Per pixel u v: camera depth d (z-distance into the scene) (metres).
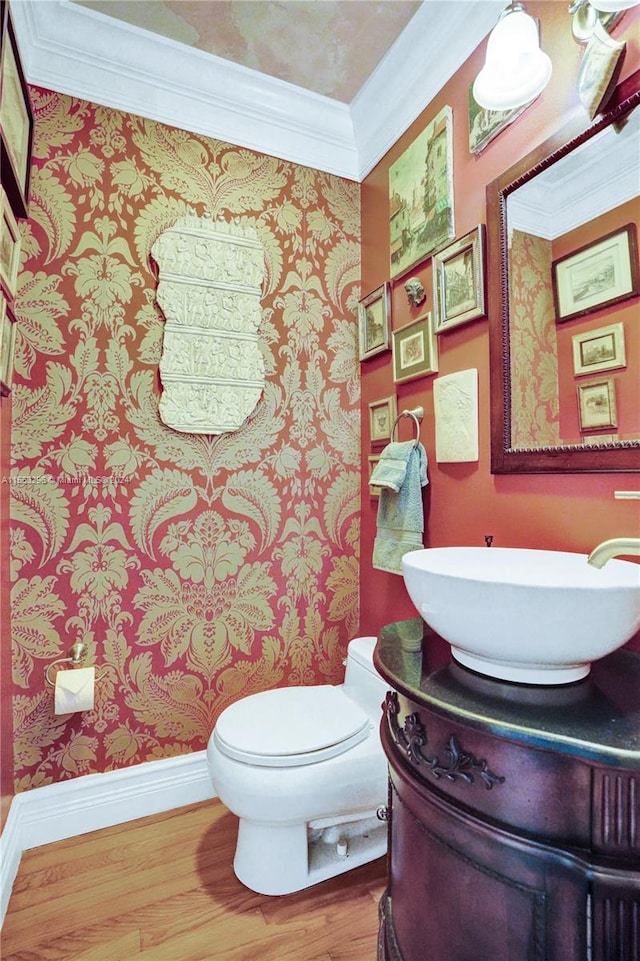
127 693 1.55
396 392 1.72
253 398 1.73
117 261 1.56
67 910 1.18
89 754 1.50
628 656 0.89
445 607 0.75
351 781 1.23
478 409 1.33
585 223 1.03
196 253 1.67
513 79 1.09
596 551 0.73
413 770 0.79
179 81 1.62
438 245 1.47
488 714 0.65
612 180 0.97
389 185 1.76
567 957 0.58
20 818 1.38
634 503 0.94
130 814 1.53
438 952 0.71
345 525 1.91
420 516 1.49
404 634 1.05
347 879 1.29
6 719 1.32
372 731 1.33
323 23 1.47
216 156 1.71
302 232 1.85
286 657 1.79
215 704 1.67
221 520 1.69
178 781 1.60
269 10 1.43
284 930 1.14
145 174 1.60
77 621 1.49
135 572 1.57
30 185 1.42
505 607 0.67
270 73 1.67
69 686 1.36
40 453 1.45
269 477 1.77
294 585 1.81
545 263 1.12
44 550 1.45
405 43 1.53
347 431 1.93
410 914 0.78
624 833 0.58
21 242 1.43
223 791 1.20
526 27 1.05
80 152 1.52
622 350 0.95
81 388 1.51
